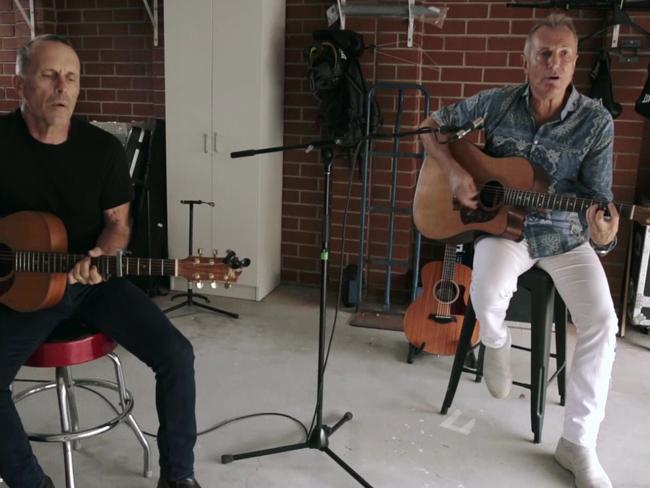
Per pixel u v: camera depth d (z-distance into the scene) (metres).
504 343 2.08
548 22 1.94
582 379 1.93
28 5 3.84
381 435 2.16
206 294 3.63
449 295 2.73
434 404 2.39
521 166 2.05
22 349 1.63
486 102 2.15
